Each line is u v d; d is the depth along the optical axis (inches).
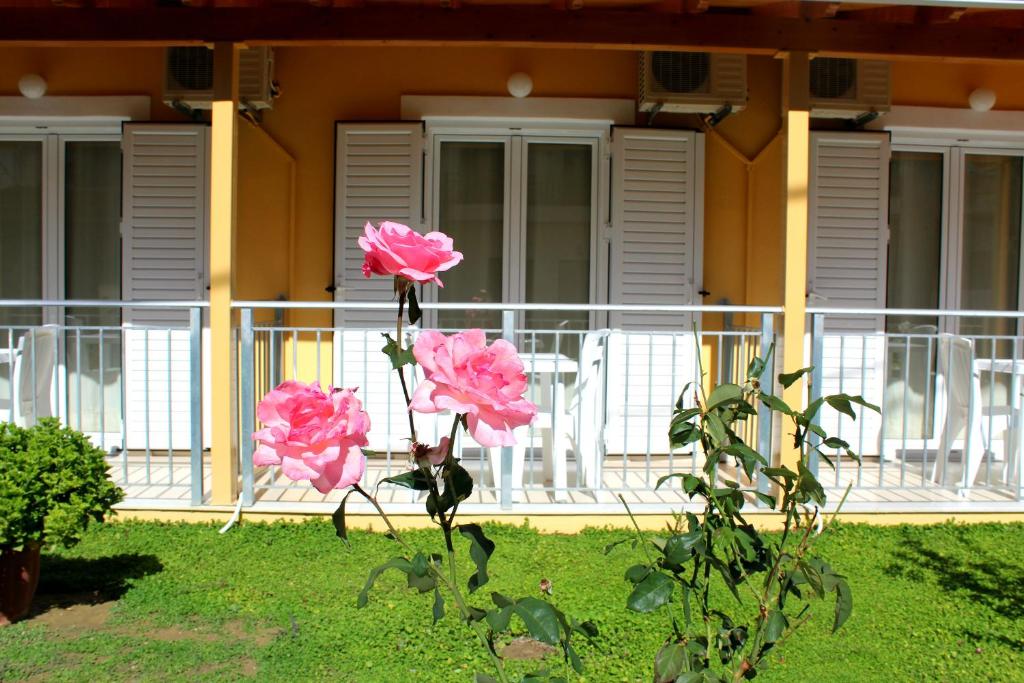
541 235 252.2
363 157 242.1
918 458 253.9
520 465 199.3
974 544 185.6
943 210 258.7
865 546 183.9
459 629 139.7
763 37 189.2
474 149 251.4
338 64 244.5
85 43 187.3
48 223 250.1
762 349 194.4
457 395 54.9
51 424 142.4
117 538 180.9
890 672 128.5
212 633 138.0
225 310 190.1
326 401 55.1
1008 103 253.4
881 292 250.8
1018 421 212.5
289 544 179.3
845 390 251.1
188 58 232.1
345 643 134.0
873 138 248.1
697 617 145.1
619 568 168.4
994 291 261.4
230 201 189.6
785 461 195.3
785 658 132.6
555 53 244.4
